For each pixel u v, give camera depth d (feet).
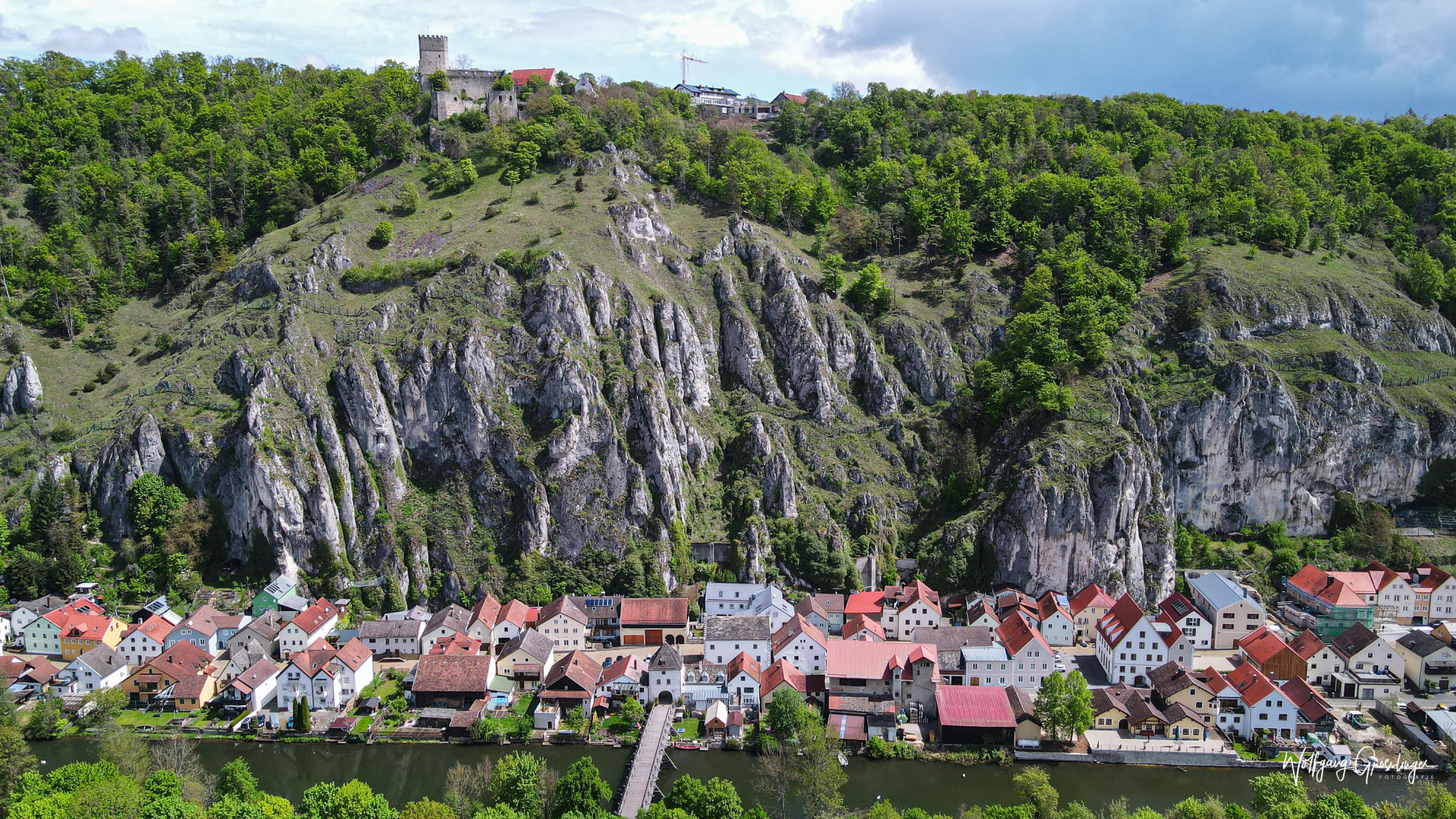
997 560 503.20
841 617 475.31
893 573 513.04
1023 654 409.49
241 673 416.26
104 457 505.25
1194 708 384.06
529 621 456.86
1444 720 370.73
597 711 395.96
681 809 295.28
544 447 505.25
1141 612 426.10
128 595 476.54
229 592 479.00
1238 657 451.12
